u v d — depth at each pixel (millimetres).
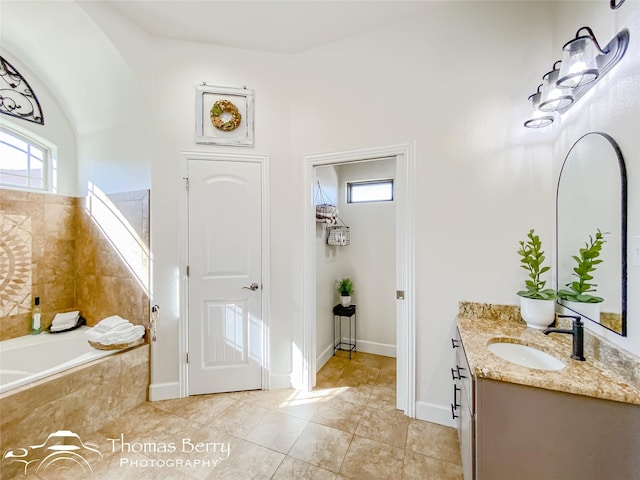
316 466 1627
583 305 1382
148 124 2316
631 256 1082
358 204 3385
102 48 2164
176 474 1572
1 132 2479
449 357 2000
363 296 3369
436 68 2039
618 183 1156
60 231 2762
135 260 2424
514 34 1858
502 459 1143
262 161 2457
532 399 1107
